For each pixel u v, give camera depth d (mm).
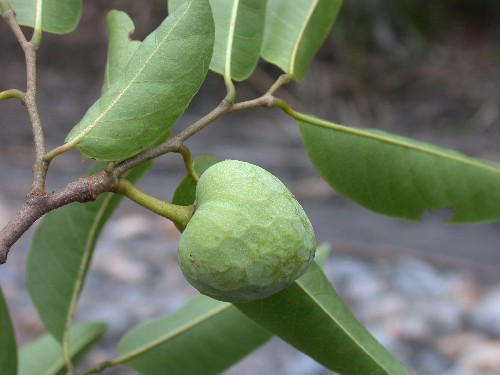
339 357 305
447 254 1345
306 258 248
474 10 2117
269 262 239
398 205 351
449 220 358
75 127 248
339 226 1450
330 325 303
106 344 1065
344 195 344
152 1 1782
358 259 1348
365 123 1819
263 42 344
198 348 377
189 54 260
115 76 295
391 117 1830
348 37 1926
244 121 1806
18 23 320
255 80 1819
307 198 1555
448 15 2105
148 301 1194
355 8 1930
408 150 345
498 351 1021
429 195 352
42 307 374
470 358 1016
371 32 1941
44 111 1866
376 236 1412
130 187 244
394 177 345
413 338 1081
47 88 1959
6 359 328
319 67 1896
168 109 256
